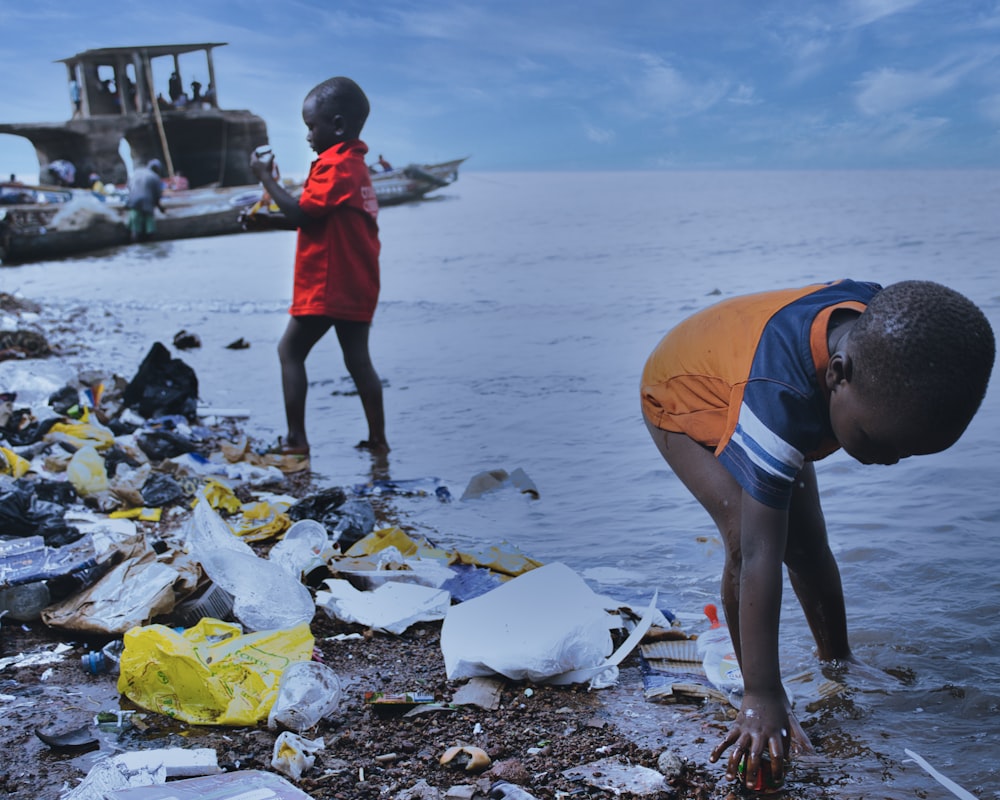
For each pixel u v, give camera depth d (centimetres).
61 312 1213
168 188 2684
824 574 300
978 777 245
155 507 491
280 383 802
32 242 2128
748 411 242
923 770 250
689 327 281
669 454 282
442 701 299
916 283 219
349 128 582
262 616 352
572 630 317
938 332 209
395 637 348
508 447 595
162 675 292
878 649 318
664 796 244
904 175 4081
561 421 646
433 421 664
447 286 1334
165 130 2983
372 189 589
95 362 867
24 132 2812
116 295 1423
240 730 281
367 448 609
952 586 358
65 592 366
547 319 1048
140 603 343
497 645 317
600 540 437
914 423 213
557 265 1504
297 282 582
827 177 4300
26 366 687
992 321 838
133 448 559
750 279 1240
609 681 310
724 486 264
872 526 420
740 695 291
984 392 212
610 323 1005
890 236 1616
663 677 311
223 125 2986
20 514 421
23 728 281
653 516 464
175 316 1191
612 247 1706
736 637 271
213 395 763
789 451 237
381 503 505
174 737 277
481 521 470
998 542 394
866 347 217
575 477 532
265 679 296
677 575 394
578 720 286
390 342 961
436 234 2133
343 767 261
